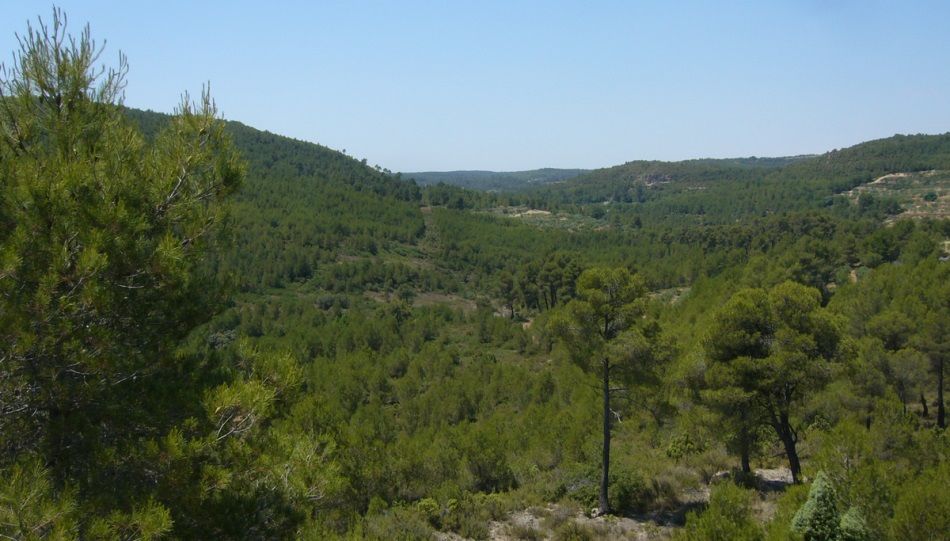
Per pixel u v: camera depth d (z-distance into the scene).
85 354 5.38
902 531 8.22
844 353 16.56
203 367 7.04
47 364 5.38
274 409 6.72
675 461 22.09
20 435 5.62
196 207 6.76
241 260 76.75
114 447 5.68
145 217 6.11
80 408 5.80
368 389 38.50
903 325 25.94
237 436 6.44
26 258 5.27
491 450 20.22
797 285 17.12
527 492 19.02
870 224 81.75
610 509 17.47
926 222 77.38
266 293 73.75
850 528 8.86
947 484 8.54
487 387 37.38
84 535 4.83
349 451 15.86
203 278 6.95
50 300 5.20
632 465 20.45
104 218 5.62
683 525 16.05
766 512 14.91
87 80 6.38
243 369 7.24
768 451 22.08
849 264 65.88
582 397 27.55
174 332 6.62
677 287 77.94
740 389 16.34
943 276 32.28
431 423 32.09
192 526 5.78
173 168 6.63
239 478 6.31
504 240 116.56
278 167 128.00
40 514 4.54
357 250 97.94
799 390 16.72
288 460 7.01
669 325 38.09
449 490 17.67
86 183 5.75
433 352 49.53
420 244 112.44
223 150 7.11
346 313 68.44
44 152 6.13
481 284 96.88
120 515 4.94
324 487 7.18
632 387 17.78
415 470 18.66
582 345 17.47
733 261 76.88
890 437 12.65
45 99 6.23
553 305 75.25
